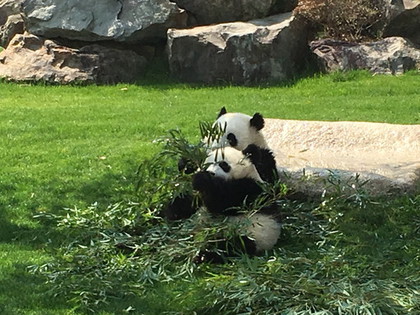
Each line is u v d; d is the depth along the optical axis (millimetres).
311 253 6750
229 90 15453
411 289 5645
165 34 16891
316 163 9016
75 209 7535
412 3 17062
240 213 6707
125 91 15531
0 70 16234
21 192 8773
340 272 6035
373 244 6926
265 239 6750
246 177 6762
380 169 8758
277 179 7422
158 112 13203
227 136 7414
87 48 16531
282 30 16031
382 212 7898
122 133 11641
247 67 15984
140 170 7625
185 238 6531
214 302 5625
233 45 15977
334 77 15938
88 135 11547
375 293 5508
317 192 8219
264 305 5598
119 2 16672
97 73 16156
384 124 10234
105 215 7336
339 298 5469
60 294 5992
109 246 6695
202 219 6715
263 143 7676
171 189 7211
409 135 9969
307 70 16594
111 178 9289
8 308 5750
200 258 6605
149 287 6172
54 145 10953
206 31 16281
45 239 7328
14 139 11227
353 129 10125
